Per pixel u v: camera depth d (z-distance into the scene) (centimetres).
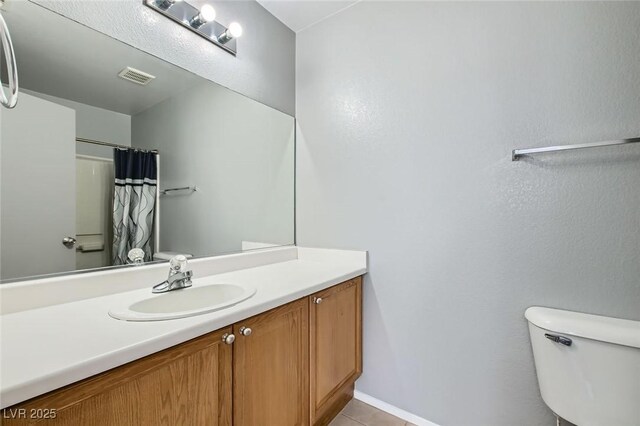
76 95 112
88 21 114
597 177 113
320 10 185
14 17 98
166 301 114
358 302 169
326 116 191
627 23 108
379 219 168
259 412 106
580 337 103
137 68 129
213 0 156
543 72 123
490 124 135
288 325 120
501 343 133
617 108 109
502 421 133
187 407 83
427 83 152
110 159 121
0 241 93
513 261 130
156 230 135
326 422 154
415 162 156
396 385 162
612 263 110
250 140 179
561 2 119
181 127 145
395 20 163
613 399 97
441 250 148
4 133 95
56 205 106
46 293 97
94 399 65
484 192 136
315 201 196
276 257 186
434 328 150
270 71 190
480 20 138
